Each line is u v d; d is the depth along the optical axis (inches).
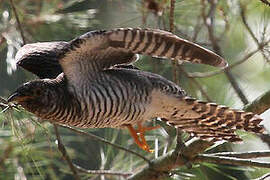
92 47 374.9
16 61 420.5
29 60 419.5
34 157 466.9
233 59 562.3
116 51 381.7
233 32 546.0
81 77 391.9
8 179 453.4
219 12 523.5
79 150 514.9
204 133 426.9
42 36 509.4
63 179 510.0
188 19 512.1
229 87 509.7
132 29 357.4
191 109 410.0
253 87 573.6
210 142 427.2
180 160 435.5
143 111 406.6
